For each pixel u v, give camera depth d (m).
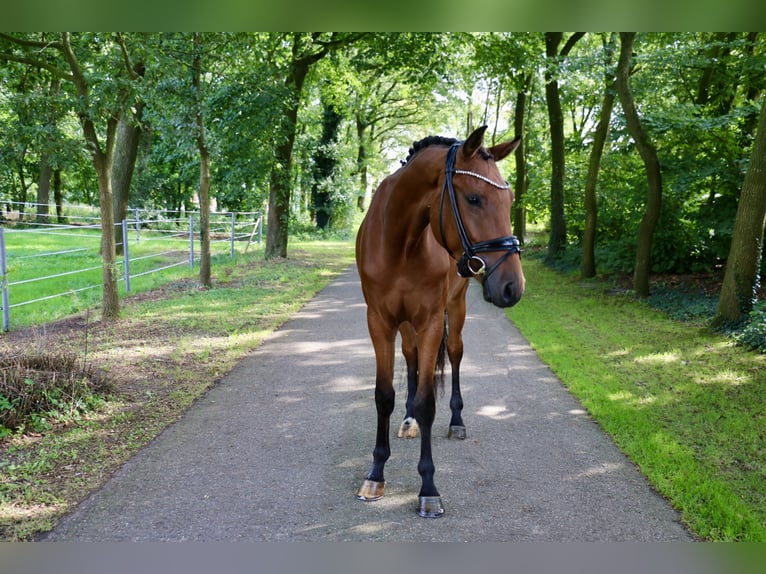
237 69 10.60
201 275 10.73
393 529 2.92
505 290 2.44
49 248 16.27
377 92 29.52
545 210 17.66
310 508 3.12
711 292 9.59
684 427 4.26
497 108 24.62
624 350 6.59
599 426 4.33
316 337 7.20
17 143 6.72
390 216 2.98
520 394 5.09
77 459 3.63
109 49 7.47
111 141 7.58
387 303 3.11
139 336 6.94
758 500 3.16
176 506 3.11
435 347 3.13
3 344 6.38
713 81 11.28
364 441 4.04
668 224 11.43
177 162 21.09
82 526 2.89
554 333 7.50
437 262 3.05
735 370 5.69
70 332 7.08
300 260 16.17
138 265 13.65
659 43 11.12
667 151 10.66
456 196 2.61
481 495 3.26
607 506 3.14
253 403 4.78
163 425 4.23
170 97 9.15
